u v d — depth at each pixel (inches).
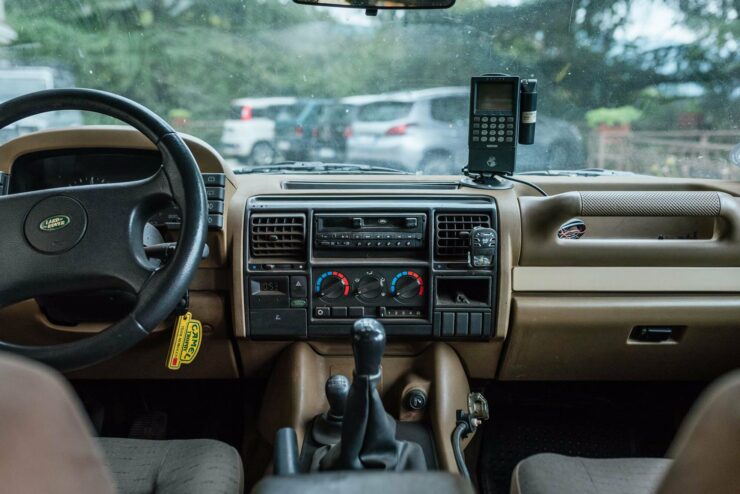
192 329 61.6
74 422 27.6
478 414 67.2
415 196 67.1
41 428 25.6
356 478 36.1
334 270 65.3
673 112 87.8
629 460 50.9
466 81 88.7
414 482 35.5
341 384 58.4
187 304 60.1
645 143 88.0
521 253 66.2
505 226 65.6
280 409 64.6
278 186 70.4
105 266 47.5
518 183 75.1
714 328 67.7
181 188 48.9
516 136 69.3
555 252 66.1
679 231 75.2
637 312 66.4
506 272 65.6
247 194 67.5
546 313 66.2
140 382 79.2
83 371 70.9
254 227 65.1
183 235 48.1
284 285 65.4
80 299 59.1
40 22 92.9
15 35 93.2
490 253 63.9
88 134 63.2
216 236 64.2
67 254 47.6
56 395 26.6
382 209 65.1
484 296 66.2
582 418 84.5
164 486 48.5
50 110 51.3
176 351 60.8
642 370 72.0
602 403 83.1
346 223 65.2
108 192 49.1
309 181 72.4
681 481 29.9
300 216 65.0
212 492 47.3
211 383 79.0
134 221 48.8
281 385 66.2
